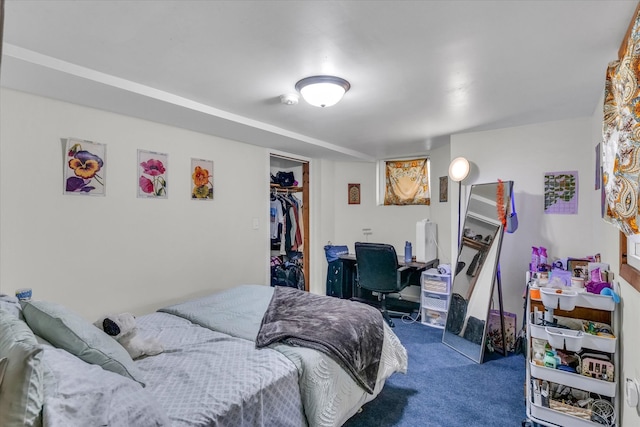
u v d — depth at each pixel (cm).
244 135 323
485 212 305
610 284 185
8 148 200
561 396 188
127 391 107
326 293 472
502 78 199
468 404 214
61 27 144
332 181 488
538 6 129
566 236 289
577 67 183
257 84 208
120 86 198
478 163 331
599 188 237
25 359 84
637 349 140
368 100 238
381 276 370
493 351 294
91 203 236
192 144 305
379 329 210
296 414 147
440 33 149
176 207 292
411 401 218
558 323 193
